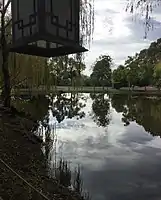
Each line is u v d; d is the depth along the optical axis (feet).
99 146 44.86
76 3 11.05
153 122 74.95
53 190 22.08
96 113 96.48
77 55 54.60
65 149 40.57
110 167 33.30
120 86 253.24
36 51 11.71
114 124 71.31
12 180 20.59
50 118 73.41
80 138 50.57
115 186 26.76
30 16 10.07
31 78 68.39
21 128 41.47
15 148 31.94
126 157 38.58
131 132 59.72
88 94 203.82
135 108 113.60
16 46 10.74
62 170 29.01
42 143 38.83
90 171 30.76
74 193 23.21
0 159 24.34
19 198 18.04
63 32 10.44
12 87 60.75
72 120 75.00
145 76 236.43
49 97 121.08
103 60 284.41
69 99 146.51
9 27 52.85
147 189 26.43
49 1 9.87
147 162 36.27
